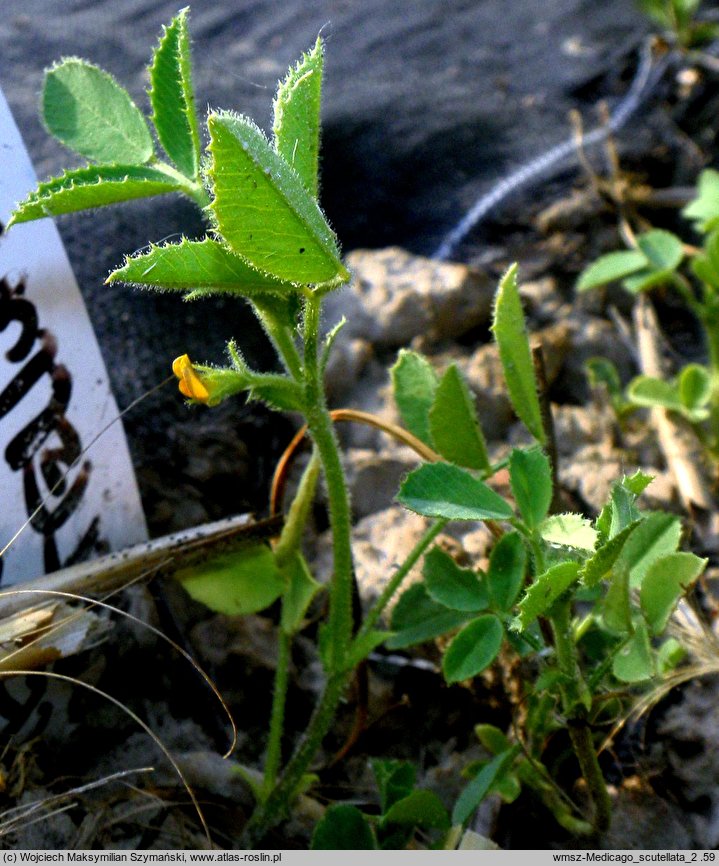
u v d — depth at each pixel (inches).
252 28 13.1
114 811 7.9
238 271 6.6
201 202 7.2
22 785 7.6
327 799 8.3
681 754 8.3
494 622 7.4
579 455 9.9
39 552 8.0
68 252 9.3
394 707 8.5
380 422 8.2
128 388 9.2
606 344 10.7
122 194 7.1
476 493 7.0
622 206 12.0
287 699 8.7
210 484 9.3
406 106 12.8
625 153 12.7
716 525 9.6
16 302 7.8
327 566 9.1
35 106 10.2
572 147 12.6
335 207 11.7
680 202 12.2
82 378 8.0
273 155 6.2
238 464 9.5
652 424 10.3
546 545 7.2
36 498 7.9
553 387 10.5
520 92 13.3
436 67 13.5
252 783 7.9
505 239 11.7
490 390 10.0
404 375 8.1
